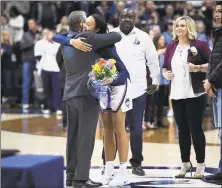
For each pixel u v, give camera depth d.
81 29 7.59
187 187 7.45
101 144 11.77
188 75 7.96
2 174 5.54
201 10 19.06
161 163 9.51
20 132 13.53
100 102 7.44
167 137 12.63
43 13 20.12
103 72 7.12
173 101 8.16
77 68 7.30
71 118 7.56
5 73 19.00
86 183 7.38
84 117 7.27
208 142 11.93
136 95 8.59
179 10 19.80
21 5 21.03
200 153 8.08
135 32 8.74
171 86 8.12
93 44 7.23
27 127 14.48
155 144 11.61
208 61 8.03
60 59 12.73
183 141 8.21
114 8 20.19
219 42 7.57
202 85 7.96
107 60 7.24
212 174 8.41
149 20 18.59
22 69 19.22
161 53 13.48
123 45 8.68
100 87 7.18
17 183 5.52
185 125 8.17
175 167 9.12
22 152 10.54
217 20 7.71
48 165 5.86
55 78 17.34
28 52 18.36
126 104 7.57
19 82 19.36
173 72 8.07
